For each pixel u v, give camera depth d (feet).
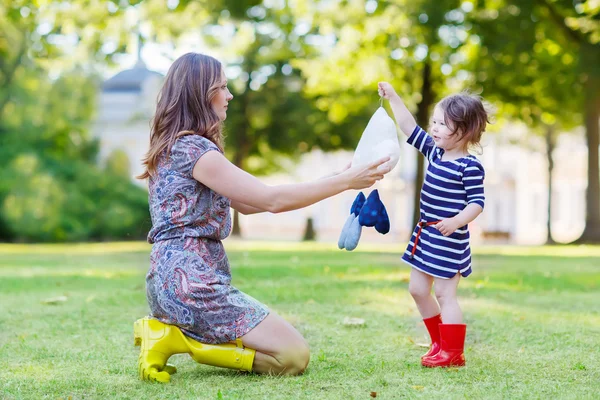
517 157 136.36
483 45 56.54
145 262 38.91
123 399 9.62
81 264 37.04
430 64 64.80
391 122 12.53
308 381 10.58
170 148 11.10
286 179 136.26
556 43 57.82
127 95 148.46
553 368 11.59
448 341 11.79
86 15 48.85
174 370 11.38
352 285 23.18
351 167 12.39
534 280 26.17
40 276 28.02
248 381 10.62
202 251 11.06
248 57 88.17
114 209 89.15
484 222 136.26
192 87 11.32
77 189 89.15
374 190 12.37
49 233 84.69
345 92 73.41
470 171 12.19
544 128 88.28
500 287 23.62
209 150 10.97
